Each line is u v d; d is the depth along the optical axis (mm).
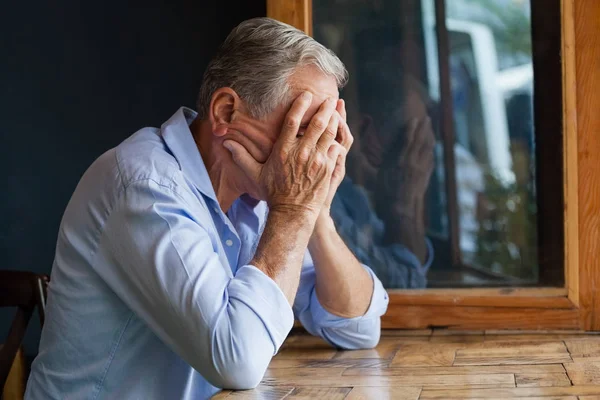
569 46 1597
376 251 1720
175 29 2184
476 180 1680
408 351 1464
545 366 1219
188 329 1104
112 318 1200
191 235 1141
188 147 1272
